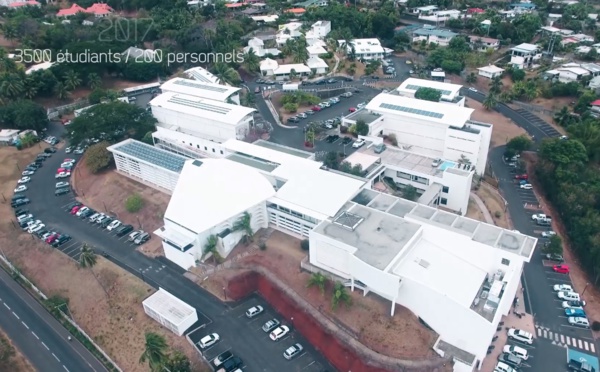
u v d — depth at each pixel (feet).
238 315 316.81
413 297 286.46
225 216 348.59
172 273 350.84
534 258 366.02
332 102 604.08
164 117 544.21
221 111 506.07
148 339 262.26
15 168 507.30
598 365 276.00
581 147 462.19
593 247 345.31
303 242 352.90
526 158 501.15
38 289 348.38
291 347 289.74
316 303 311.27
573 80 642.22
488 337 260.42
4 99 597.52
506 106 629.51
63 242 387.96
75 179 481.05
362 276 294.46
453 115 461.78
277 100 608.60
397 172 430.20
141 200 422.00
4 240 398.01
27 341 309.01
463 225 319.47
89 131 488.85
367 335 285.64
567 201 403.34
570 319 306.35
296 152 431.43
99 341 307.37
